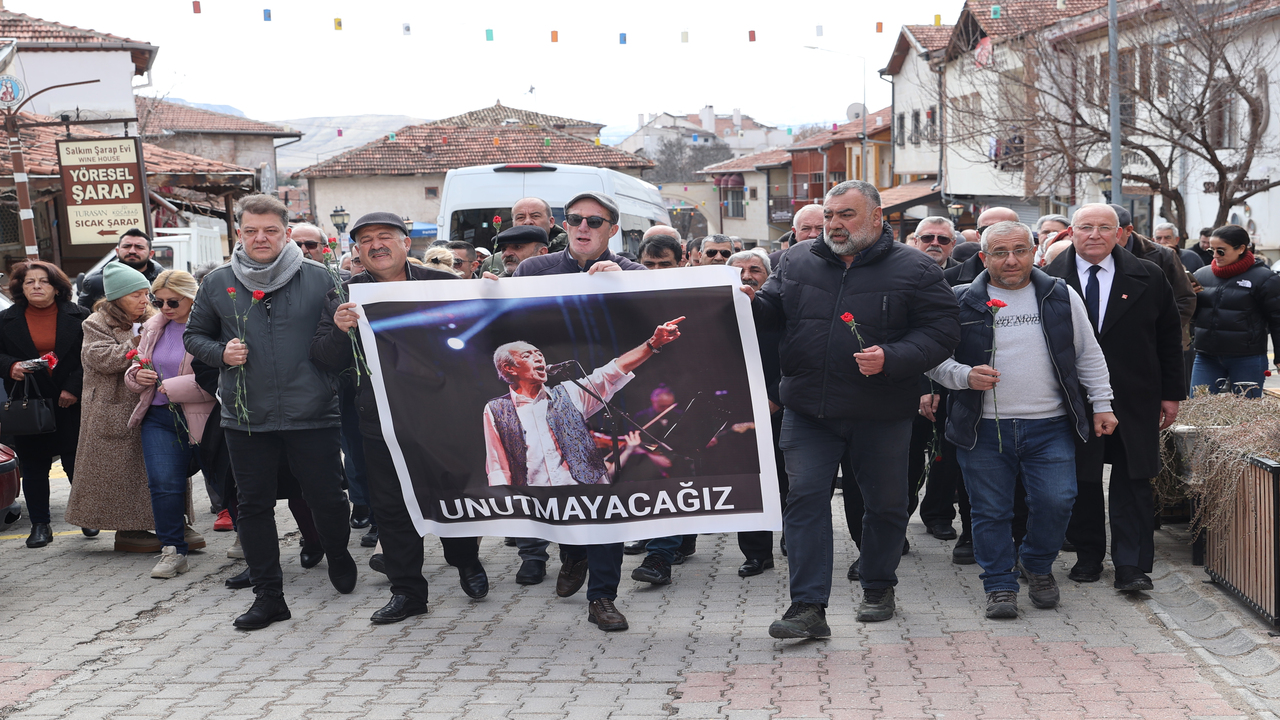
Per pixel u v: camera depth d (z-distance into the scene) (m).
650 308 5.38
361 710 4.50
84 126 22.56
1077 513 6.20
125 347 7.00
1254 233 21.00
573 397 5.47
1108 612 5.64
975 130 25.50
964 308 5.68
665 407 5.42
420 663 5.08
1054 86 21.23
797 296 5.23
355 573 6.32
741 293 5.28
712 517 5.44
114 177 15.32
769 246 66.94
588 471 5.48
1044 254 7.09
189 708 4.55
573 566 6.11
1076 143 20.88
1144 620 5.49
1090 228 5.90
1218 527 5.78
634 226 15.66
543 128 57.31
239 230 5.61
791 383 5.21
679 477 5.43
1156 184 20.00
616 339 5.43
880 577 5.51
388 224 5.58
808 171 60.12
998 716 4.27
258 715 4.46
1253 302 8.75
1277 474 5.07
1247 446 5.58
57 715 4.48
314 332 5.62
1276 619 5.08
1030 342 5.59
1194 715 4.23
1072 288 5.93
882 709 4.37
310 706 4.55
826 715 4.32
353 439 7.54
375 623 5.70
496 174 13.45
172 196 25.05
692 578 6.63
